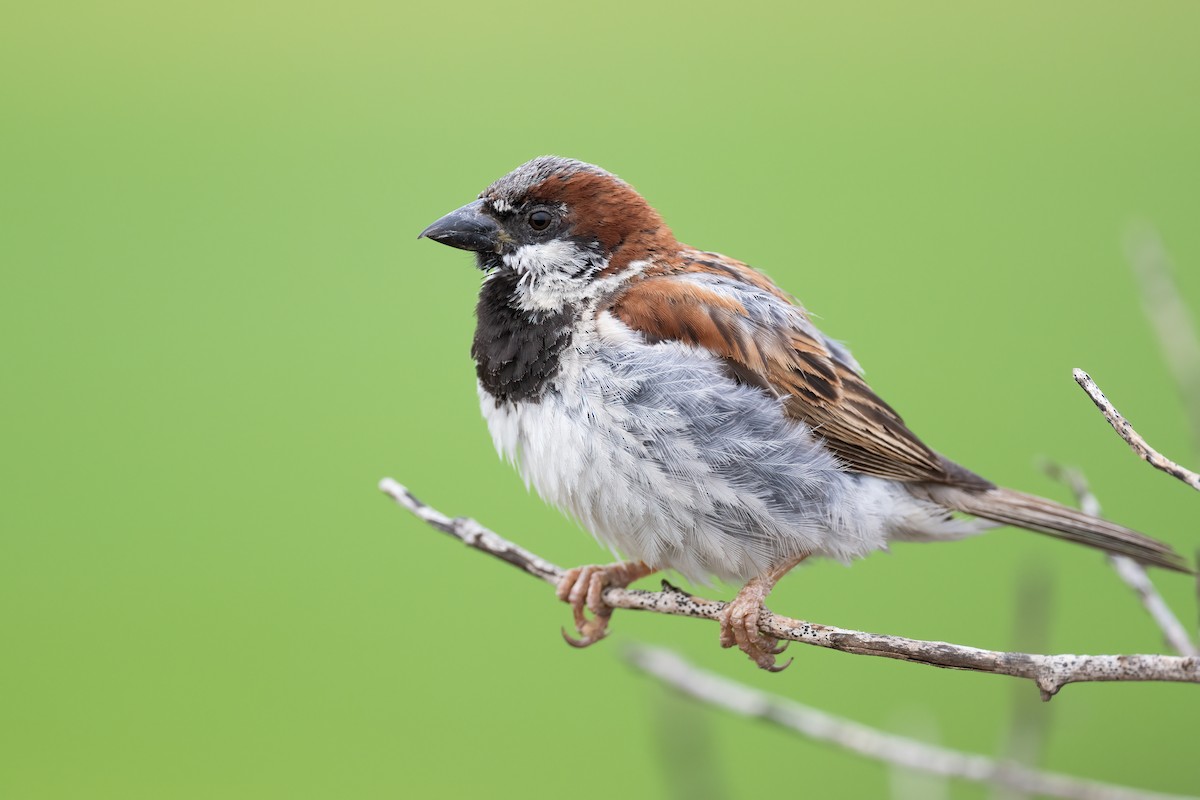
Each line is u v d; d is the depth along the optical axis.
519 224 7.34
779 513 6.91
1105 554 6.11
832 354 7.39
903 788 5.63
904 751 5.73
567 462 6.83
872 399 7.29
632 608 6.82
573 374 6.86
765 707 5.93
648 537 6.88
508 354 7.06
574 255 7.29
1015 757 5.03
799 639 5.47
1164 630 5.67
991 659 5.03
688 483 6.76
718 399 6.79
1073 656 4.90
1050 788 5.26
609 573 7.32
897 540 7.76
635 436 6.74
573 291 7.22
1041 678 4.93
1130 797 5.20
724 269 7.52
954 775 5.65
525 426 6.99
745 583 7.10
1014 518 7.42
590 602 7.20
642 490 6.76
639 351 6.82
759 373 7.06
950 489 7.46
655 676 6.07
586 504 6.90
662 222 7.57
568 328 7.01
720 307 7.13
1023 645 5.06
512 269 7.29
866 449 7.19
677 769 5.18
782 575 7.03
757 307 7.23
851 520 7.05
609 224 7.34
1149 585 5.81
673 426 6.74
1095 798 5.23
